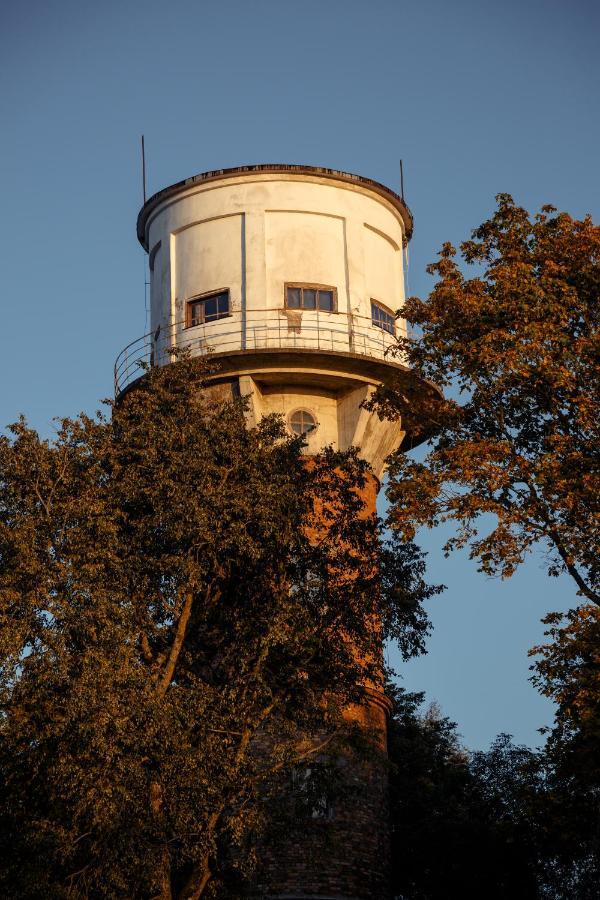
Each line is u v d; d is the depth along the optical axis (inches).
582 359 1734.7
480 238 1893.5
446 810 2591.0
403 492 1745.8
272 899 2032.5
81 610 1636.3
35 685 1587.1
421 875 2522.1
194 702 1660.9
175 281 2484.0
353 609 1857.8
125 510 1838.1
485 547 1694.1
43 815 1592.0
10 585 1646.2
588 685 1551.4
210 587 1871.3
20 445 1811.0
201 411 1952.5
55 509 1743.4
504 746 2706.7
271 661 1817.2
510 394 1788.9
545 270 1792.6
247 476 1850.4
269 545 1822.1
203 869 1680.6
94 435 1856.5
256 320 2375.7
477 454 1710.1
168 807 1627.7
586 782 1596.9
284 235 2443.4
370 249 2509.8
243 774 1704.0
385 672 1972.2
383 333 2447.1
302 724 1814.7
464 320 1806.1
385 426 2386.8
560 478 1669.5
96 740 1541.6
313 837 2082.9
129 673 1612.9
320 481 1980.8
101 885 1603.1
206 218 2475.4
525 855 2410.2
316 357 2326.5
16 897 1519.4
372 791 2204.7
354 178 2501.2
